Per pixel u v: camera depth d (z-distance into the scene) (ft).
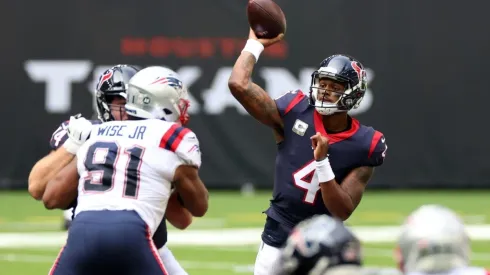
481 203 167.94
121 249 52.75
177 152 55.06
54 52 177.58
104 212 53.57
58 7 177.37
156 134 55.26
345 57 63.31
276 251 64.75
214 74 178.09
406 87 181.27
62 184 56.85
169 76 58.13
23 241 124.57
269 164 179.83
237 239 127.34
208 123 178.70
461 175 182.80
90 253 52.80
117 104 60.23
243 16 178.09
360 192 63.31
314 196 63.41
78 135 58.54
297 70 178.29
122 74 60.49
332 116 63.36
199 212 57.26
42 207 161.68
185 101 59.11
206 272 102.32
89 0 177.58
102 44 177.78
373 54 180.55
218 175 179.52
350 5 179.83
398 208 161.58
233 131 179.11
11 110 178.29
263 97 63.82
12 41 177.58
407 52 181.16
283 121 64.44
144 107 57.36
